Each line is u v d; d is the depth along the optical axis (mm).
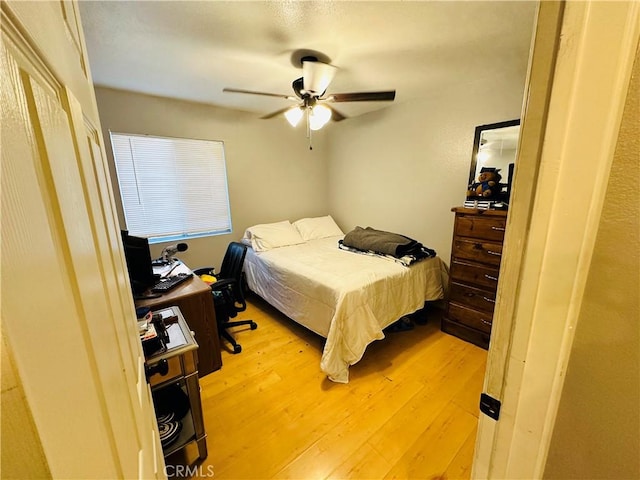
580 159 389
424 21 1491
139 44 1679
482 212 2180
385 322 2158
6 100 214
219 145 3143
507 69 2123
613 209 420
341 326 1888
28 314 218
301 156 3770
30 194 244
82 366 322
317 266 2377
